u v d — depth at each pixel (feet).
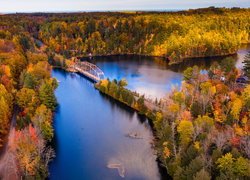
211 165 244.63
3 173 270.05
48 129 333.42
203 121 302.86
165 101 423.64
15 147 287.48
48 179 280.10
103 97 500.74
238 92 395.55
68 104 467.52
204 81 447.42
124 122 401.70
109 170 293.64
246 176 232.32
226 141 276.82
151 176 284.82
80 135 363.76
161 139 308.40
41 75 465.06
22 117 342.44
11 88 411.13
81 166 299.79
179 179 248.52
